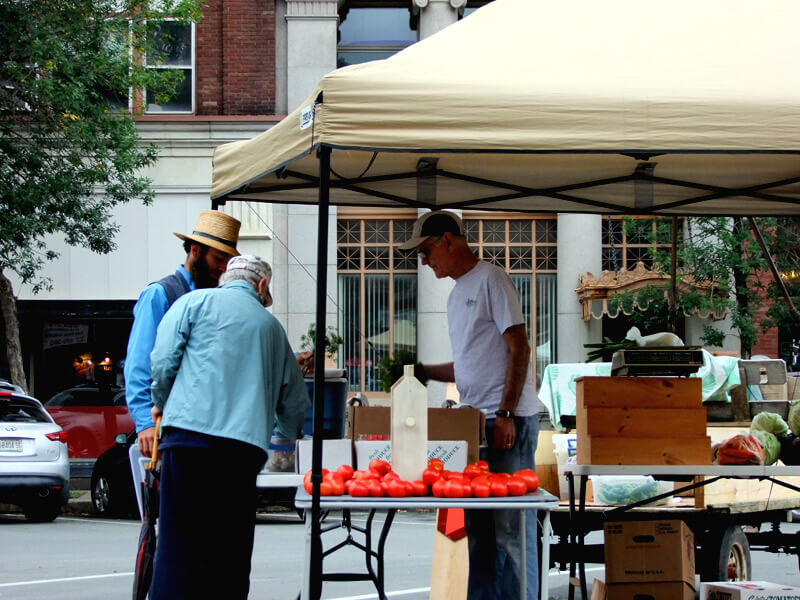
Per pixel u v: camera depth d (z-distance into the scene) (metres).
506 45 5.12
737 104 4.58
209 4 20.17
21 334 19.33
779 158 6.49
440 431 5.64
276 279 19.70
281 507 16.62
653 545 6.41
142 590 5.99
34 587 8.59
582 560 6.17
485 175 6.98
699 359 6.10
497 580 5.95
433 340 19.53
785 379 7.89
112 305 19.39
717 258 17.48
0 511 16.89
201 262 6.30
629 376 6.04
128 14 16.84
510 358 6.02
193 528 4.90
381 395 19.83
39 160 15.76
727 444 6.18
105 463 15.40
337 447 5.39
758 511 7.25
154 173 19.73
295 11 20.09
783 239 18.23
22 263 16.72
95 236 16.55
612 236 19.59
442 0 20.14
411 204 7.62
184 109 20.16
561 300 19.61
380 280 20.05
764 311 19.28
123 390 18.89
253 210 19.62
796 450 7.09
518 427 6.07
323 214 4.88
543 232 20.08
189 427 4.92
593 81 4.68
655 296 18.08
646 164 6.73
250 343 5.09
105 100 17.00
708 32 5.18
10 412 14.41
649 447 5.74
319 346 4.89
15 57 15.68
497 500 4.89
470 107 4.65
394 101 4.70
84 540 12.30
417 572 9.52
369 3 20.70
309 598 4.75
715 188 7.15
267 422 5.09
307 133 5.02
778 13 5.45
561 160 6.65
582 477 5.80
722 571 6.99
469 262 6.24
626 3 5.61
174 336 5.04
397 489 4.95
